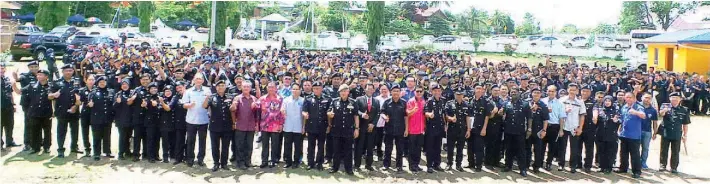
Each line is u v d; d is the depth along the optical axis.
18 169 9.44
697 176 10.44
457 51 43.00
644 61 33.84
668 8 54.16
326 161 10.68
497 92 10.43
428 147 10.08
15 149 10.85
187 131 9.93
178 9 67.12
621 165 10.53
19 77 11.30
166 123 10.07
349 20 62.28
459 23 60.44
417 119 10.05
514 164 11.08
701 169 11.04
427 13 62.66
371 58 21.06
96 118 10.10
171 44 38.19
